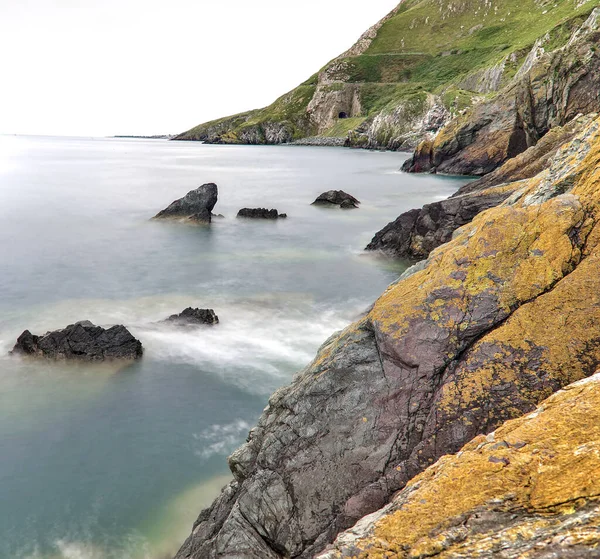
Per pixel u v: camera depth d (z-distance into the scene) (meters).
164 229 55.69
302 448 10.22
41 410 18.92
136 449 16.92
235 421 18.62
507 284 10.07
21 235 51.75
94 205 73.69
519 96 87.31
